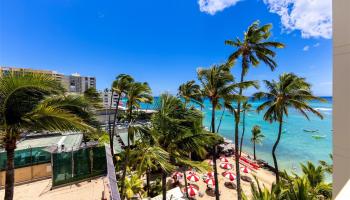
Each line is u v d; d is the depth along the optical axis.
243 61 16.80
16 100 5.70
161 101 11.76
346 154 2.03
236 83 14.66
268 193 7.42
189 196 18.30
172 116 11.31
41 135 20.64
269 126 74.25
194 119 11.46
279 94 17.78
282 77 17.91
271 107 18.38
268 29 15.77
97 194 9.50
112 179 9.95
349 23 2.02
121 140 29.66
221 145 33.25
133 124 12.91
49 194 9.44
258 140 39.56
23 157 10.57
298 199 6.91
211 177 21.22
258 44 15.97
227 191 20.64
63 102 6.67
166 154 10.11
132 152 12.38
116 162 20.44
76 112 6.99
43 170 10.97
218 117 108.94
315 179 13.01
